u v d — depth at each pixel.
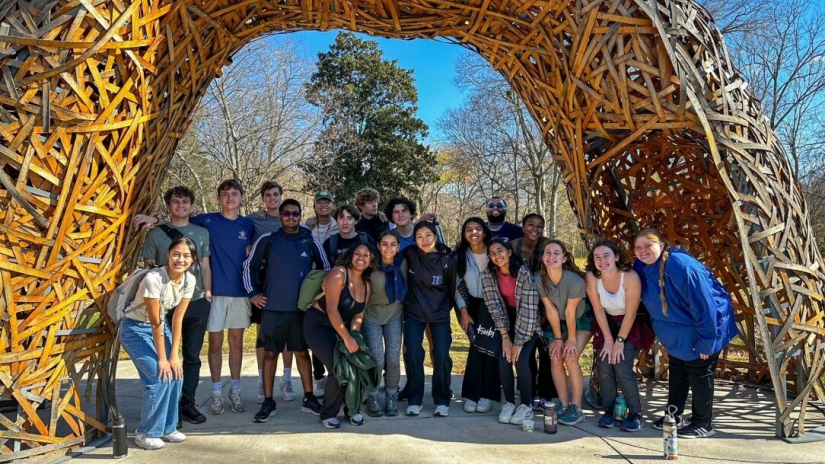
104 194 3.34
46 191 3.05
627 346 4.06
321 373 5.27
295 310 4.24
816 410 4.32
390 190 28.28
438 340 4.44
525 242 4.83
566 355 4.15
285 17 4.22
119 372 5.91
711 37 3.81
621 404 4.07
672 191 5.07
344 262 4.12
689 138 4.52
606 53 3.75
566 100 4.14
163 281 3.60
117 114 3.35
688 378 3.95
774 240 3.77
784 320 3.75
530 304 4.18
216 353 4.35
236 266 4.38
